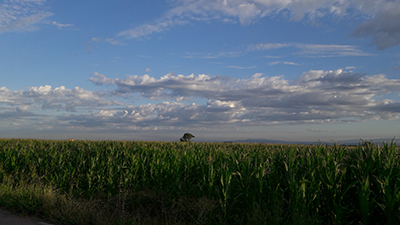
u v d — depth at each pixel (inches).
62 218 313.9
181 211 343.6
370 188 269.0
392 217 220.2
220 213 310.3
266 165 344.5
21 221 314.8
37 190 402.0
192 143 1013.8
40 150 660.1
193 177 419.2
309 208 273.7
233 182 337.1
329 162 297.1
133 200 387.9
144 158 523.2
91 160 525.0
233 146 931.3
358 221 267.0
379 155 279.9
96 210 344.8
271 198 290.0
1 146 780.6
